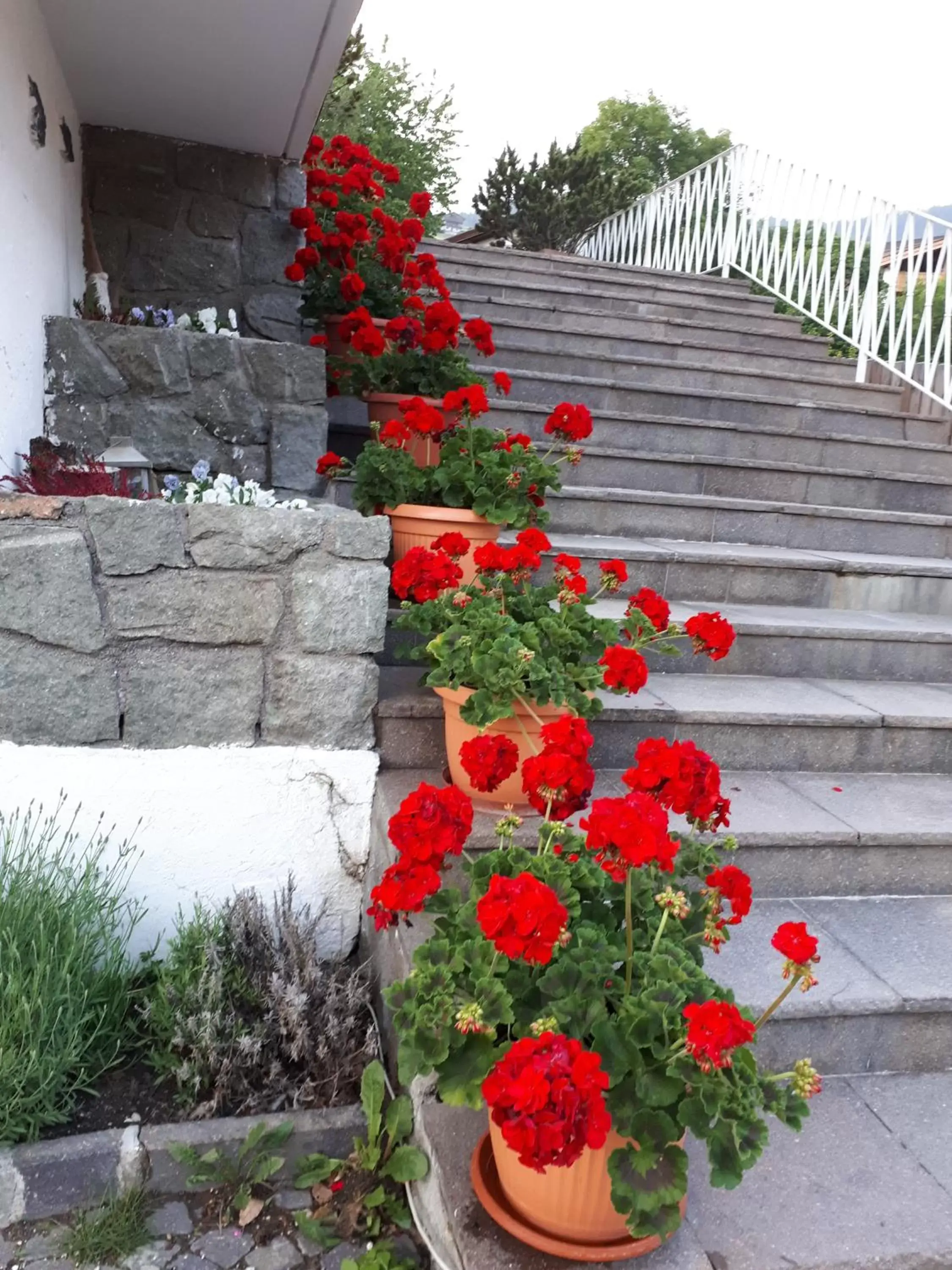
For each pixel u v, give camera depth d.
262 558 2.09
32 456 2.62
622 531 3.64
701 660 2.94
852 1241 1.41
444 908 1.52
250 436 3.16
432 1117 1.58
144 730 2.11
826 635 3.00
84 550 1.99
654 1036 1.18
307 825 2.27
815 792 2.46
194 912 2.21
